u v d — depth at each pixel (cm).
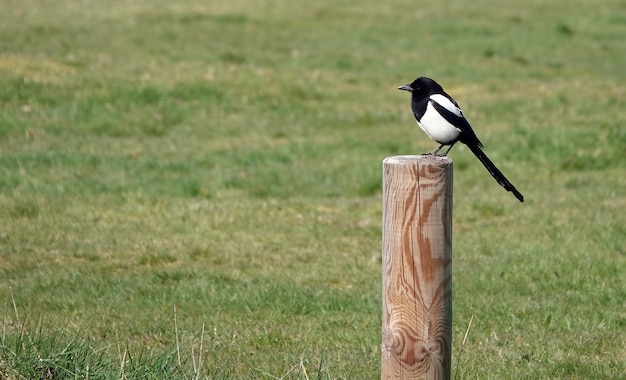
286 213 1464
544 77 2756
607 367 855
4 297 1055
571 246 1273
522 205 1511
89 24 3095
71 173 1652
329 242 1320
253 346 908
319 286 1123
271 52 2911
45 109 2062
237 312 1021
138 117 2081
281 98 2338
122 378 696
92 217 1407
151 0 3722
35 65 2353
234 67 2609
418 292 568
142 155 1822
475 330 965
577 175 1722
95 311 1009
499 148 1850
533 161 1791
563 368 848
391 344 576
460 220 1434
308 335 943
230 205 1492
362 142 1948
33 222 1373
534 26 3578
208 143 1955
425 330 571
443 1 4081
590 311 1026
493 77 2730
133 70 2433
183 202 1502
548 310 1027
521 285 1123
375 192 1634
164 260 1229
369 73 2711
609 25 3659
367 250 1281
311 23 3450
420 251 563
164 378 700
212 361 834
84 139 1928
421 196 559
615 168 1772
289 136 2039
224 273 1165
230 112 2202
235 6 3691
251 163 1792
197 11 3516
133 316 995
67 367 718
